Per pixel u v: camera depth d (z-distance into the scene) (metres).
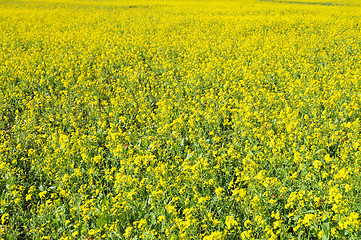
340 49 12.96
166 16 25.92
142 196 5.01
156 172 5.11
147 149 6.50
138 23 22.66
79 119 7.73
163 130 6.72
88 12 29.94
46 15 27.16
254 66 11.16
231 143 6.61
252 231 4.16
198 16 26.03
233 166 5.71
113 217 4.49
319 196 4.61
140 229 4.21
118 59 12.16
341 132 6.38
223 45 14.33
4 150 6.25
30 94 9.70
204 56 13.30
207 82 9.82
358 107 7.45
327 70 10.62
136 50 14.05
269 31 18.73
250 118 7.00
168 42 15.05
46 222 4.50
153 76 10.45
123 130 7.61
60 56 12.65
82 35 17.08
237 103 8.02
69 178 5.26
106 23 22.81
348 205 4.16
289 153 5.76
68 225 4.53
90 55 12.64
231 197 4.74
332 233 3.68
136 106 8.49
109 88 9.73
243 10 30.17
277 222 3.79
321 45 13.75
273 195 4.75
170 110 8.08
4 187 5.40
